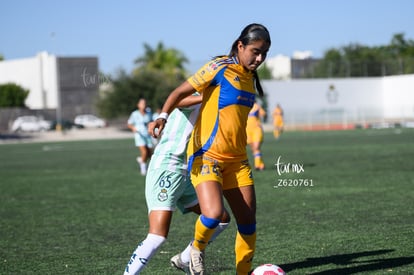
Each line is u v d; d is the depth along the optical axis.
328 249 11.52
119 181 25.89
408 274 9.60
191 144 8.53
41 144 67.19
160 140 9.03
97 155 44.50
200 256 8.60
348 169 27.36
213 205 8.19
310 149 42.25
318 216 15.29
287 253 11.31
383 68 97.94
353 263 10.41
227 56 8.47
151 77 89.44
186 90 8.21
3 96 116.75
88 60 103.94
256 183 23.12
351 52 105.50
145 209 17.69
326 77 98.69
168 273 10.23
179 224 15.00
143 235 13.66
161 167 8.74
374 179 23.08
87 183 25.44
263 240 12.55
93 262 11.12
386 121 92.25
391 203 17.00
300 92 94.69
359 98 96.69
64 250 12.23
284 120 90.81
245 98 8.35
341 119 93.81
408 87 93.38
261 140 28.08
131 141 66.94
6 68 127.25
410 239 12.15
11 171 32.78
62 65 106.94
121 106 88.75
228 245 12.27
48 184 25.55
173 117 8.98
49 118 108.81
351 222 14.27
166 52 111.25
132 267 8.54
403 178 23.06
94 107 94.94
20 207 18.78
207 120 8.36
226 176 8.62
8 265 11.02
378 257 10.77
